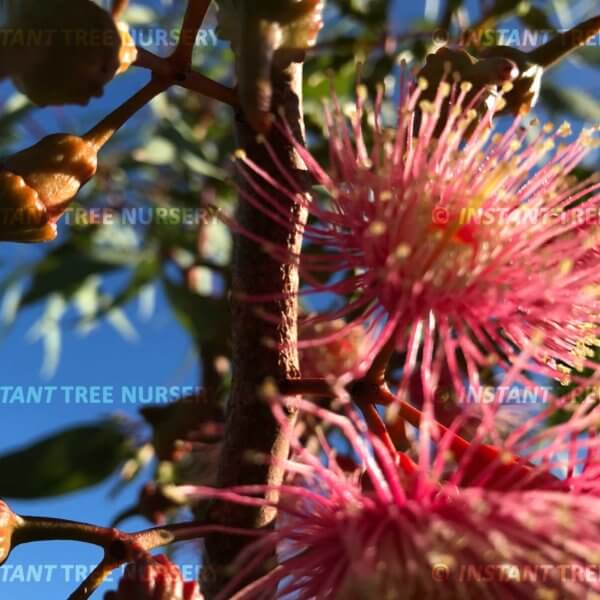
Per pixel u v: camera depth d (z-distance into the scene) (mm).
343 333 216
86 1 211
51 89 212
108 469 253
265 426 213
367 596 197
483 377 227
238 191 216
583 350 224
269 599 204
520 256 220
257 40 205
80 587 206
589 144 226
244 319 214
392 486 205
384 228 217
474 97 228
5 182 215
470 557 199
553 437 208
